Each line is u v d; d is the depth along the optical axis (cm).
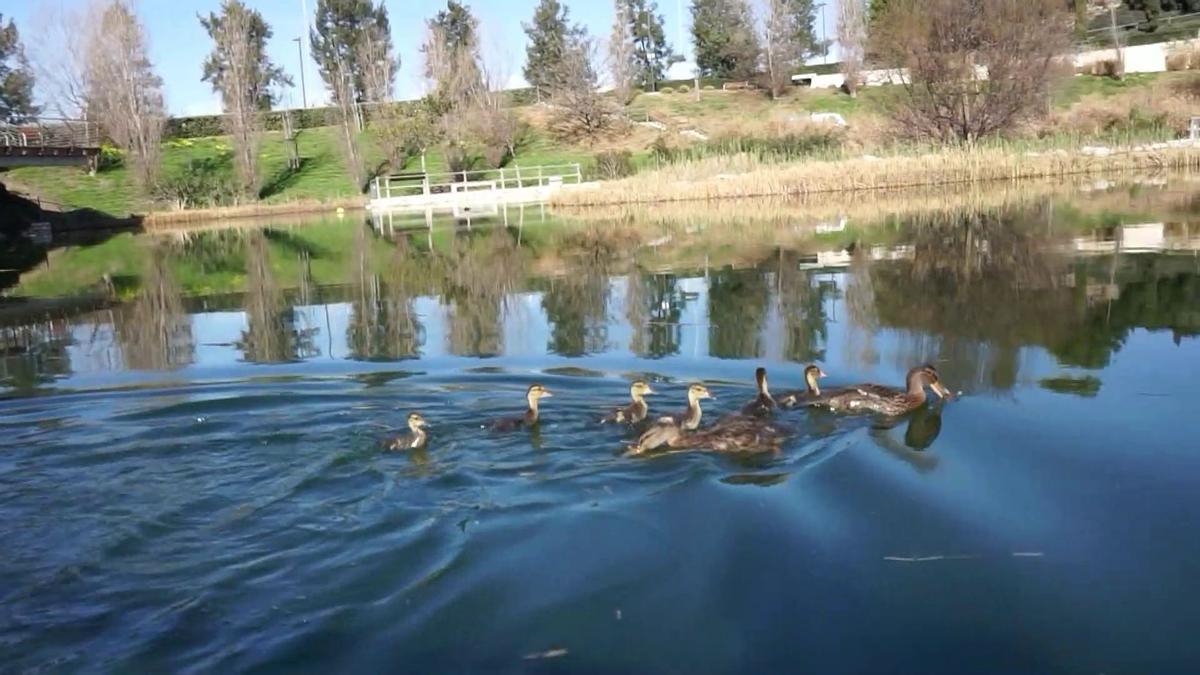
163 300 2369
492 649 593
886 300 1728
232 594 688
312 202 6062
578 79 7319
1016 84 4875
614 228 3525
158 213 5822
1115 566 661
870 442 956
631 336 1561
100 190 6294
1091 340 1327
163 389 1345
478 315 1858
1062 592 630
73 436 1113
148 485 934
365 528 799
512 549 737
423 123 6806
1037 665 552
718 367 1325
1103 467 837
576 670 566
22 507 878
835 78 8044
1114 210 2972
